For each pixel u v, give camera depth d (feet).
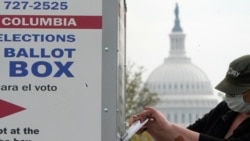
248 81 20.61
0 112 18.60
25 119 18.62
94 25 18.80
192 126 22.72
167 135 20.10
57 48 18.74
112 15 18.80
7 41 18.71
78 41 18.75
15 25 18.74
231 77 20.74
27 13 18.75
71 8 18.78
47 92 18.66
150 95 133.08
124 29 21.25
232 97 20.80
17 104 18.62
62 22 18.76
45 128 18.61
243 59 20.81
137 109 130.31
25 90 18.65
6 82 18.63
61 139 18.62
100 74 18.74
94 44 18.76
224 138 21.48
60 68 18.70
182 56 604.08
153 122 20.21
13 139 18.58
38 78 18.65
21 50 18.70
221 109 22.38
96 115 18.69
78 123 18.63
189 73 591.78
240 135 20.84
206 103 578.66
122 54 20.36
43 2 18.78
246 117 21.15
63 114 18.63
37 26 18.74
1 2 18.72
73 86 18.70
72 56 18.72
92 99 18.69
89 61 18.74
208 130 22.13
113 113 18.70
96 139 18.66
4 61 18.66
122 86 20.33
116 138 18.66
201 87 583.99
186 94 581.12
